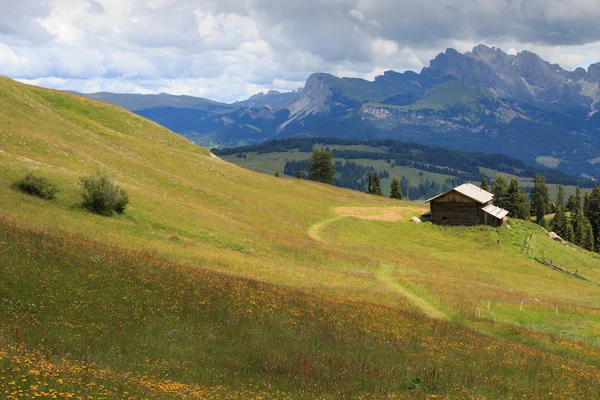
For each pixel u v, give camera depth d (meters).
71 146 87.25
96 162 81.44
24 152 73.38
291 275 53.94
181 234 60.91
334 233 91.94
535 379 27.23
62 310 25.78
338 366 24.83
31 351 19.05
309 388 21.09
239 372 22.17
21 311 24.36
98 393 15.81
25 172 60.25
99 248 38.91
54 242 35.78
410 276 64.94
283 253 66.56
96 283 30.47
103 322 25.89
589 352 37.88
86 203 57.56
